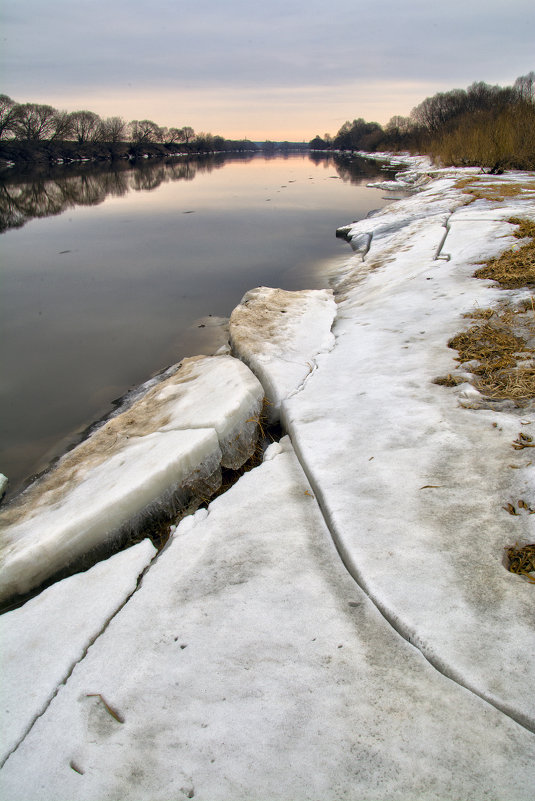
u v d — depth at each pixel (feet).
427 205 43.34
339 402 12.77
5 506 11.56
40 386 19.30
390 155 216.33
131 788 5.30
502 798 4.84
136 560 8.63
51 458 14.30
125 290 32.45
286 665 6.41
